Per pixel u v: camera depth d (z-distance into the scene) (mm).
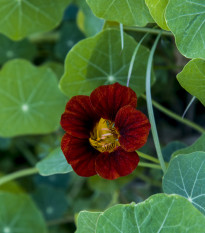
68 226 657
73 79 454
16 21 514
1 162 705
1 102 549
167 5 383
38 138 646
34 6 506
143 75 456
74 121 390
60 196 642
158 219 359
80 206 646
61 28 631
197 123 594
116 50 449
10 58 640
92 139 395
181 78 400
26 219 562
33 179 691
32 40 662
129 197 596
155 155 591
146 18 423
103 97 388
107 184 570
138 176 570
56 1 508
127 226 363
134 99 387
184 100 590
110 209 364
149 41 506
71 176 663
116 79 459
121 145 382
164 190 386
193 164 383
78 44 441
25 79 543
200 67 391
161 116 607
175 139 604
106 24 456
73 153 387
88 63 450
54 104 552
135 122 375
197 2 386
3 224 561
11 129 562
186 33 387
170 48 517
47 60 678
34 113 556
